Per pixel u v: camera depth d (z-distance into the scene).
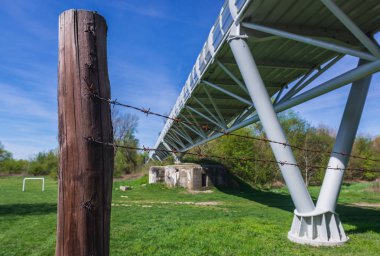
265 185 31.53
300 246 7.36
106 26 2.22
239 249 6.89
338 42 9.66
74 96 2.01
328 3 6.34
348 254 6.73
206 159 34.50
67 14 2.08
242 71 8.77
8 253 6.79
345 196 23.88
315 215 7.70
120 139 55.56
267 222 10.20
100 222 1.99
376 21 8.97
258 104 8.51
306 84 11.12
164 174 28.83
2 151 65.12
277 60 12.19
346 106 8.74
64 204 1.96
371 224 10.49
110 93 2.18
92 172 1.97
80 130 1.98
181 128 25.69
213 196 21.58
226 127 15.88
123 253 6.63
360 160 41.34
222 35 9.86
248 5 8.09
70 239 1.92
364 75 6.95
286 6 8.35
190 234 8.09
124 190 25.47
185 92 17.42
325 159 35.59
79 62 2.03
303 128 42.81
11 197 19.20
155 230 8.80
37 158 62.91
